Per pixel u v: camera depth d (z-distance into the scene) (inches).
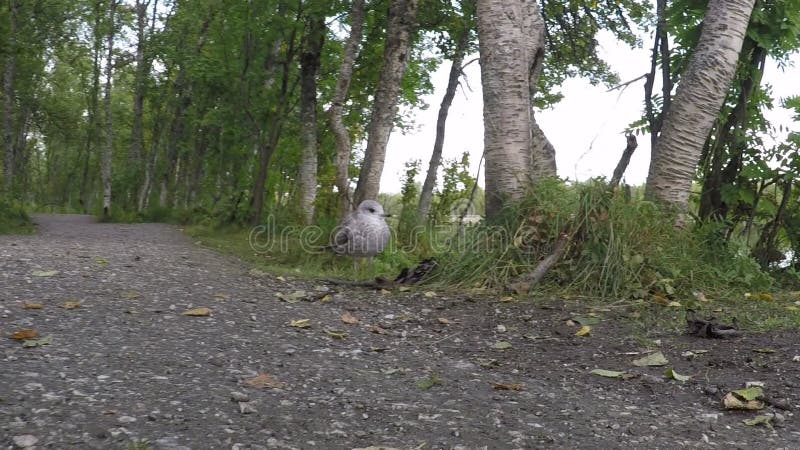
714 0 360.8
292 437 133.3
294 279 352.2
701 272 331.6
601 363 209.8
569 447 136.6
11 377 153.0
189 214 1123.3
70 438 123.6
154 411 140.4
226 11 824.3
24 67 1590.8
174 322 223.8
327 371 183.0
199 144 1517.0
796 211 436.5
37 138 2748.5
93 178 2903.5
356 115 972.6
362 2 569.0
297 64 941.2
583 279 312.2
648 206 337.7
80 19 1515.7
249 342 207.5
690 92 357.7
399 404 158.2
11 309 219.3
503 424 148.3
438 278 342.3
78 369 163.9
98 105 2229.3
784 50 428.8
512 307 287.1
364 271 416.8
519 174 357.1
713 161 433.4
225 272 361.7
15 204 1090.7
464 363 204.4
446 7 748.0
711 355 215.5
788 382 186.5
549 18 679.7
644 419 157.0
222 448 125.0
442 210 676.7
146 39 1529.3
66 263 334.6
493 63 361.4
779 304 304.2
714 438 146.0
